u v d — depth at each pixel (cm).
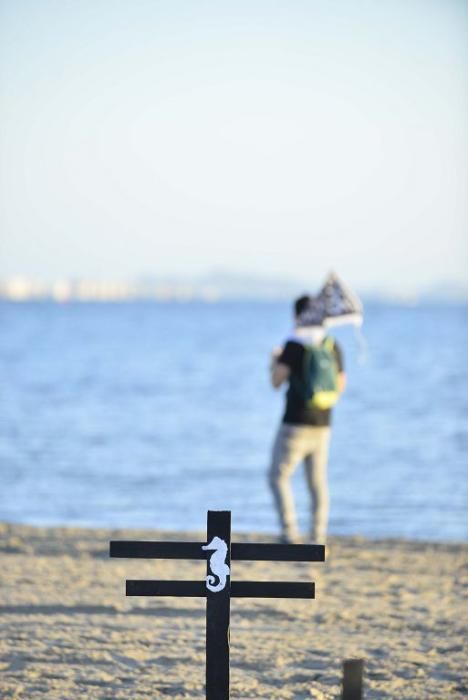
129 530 3956
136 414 10631
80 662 2272
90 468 6794
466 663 2306
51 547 3569
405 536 4525
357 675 1414
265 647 2414
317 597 2914
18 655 2306
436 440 8519
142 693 2084
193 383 14862
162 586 1619
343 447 8031
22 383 14612
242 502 5516
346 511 5231
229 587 1609
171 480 6303
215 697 1611
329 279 3600
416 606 2822
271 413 10944
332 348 3656
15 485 6009
